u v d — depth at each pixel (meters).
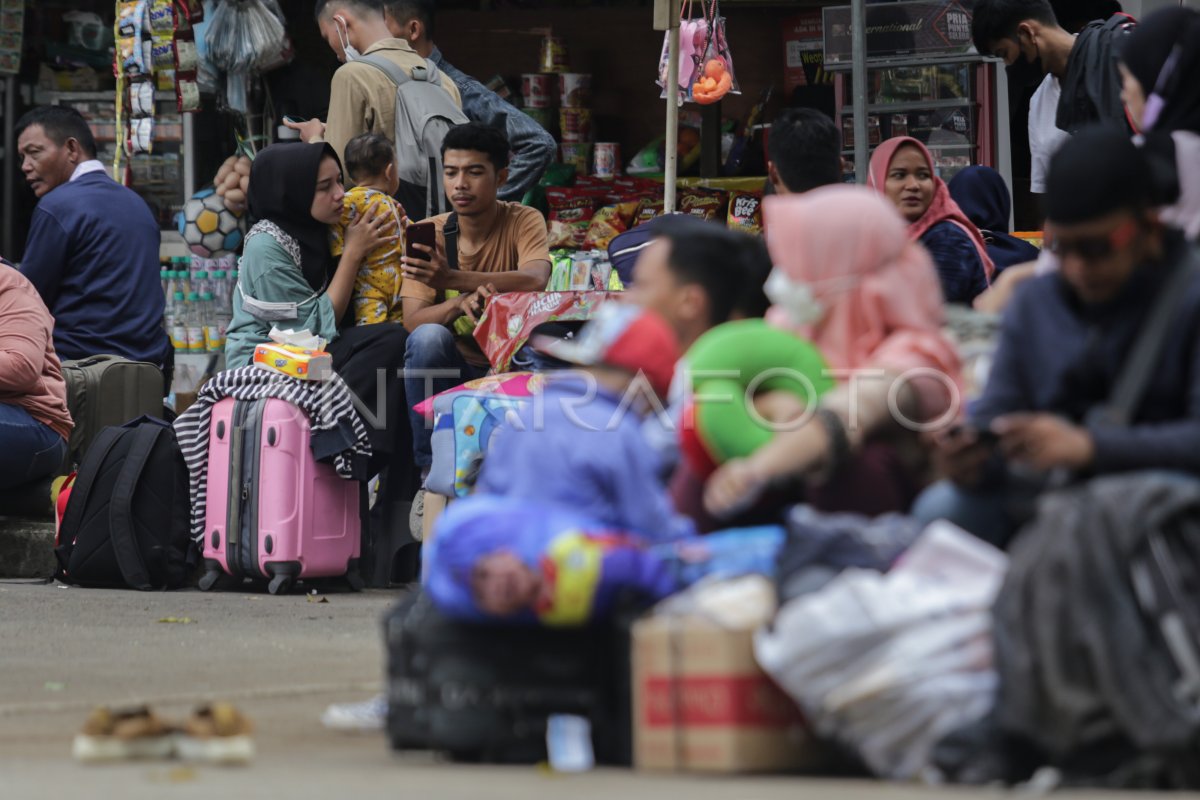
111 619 19.31
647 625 9.66
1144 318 9.73
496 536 9.69
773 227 10.98
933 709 9.03
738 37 32.38
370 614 20.00
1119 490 8.87
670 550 10.20
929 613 9.16
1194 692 8.58
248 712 13.04
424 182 26.78
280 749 11.14
